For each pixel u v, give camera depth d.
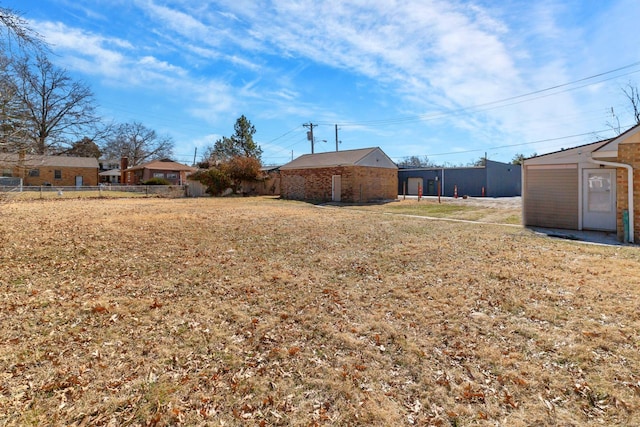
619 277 5.21
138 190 28.33
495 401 2.53
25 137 9.66
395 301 4.53
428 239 8.49
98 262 6.29
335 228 10.22
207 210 15.09
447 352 3.24
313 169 23.75
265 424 2.35
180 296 4.77
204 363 3.11
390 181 24.81
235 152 38.62
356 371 2.98
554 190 10.57
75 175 38.00
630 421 2.28
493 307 4.22
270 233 9.33
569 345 3.26
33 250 6.91
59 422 2.32
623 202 8.48
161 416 2.40
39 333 3.62
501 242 8.08
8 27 8.10
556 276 5.32
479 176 30.84
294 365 3.08
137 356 3.22
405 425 2.31
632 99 24.83
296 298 4.70
